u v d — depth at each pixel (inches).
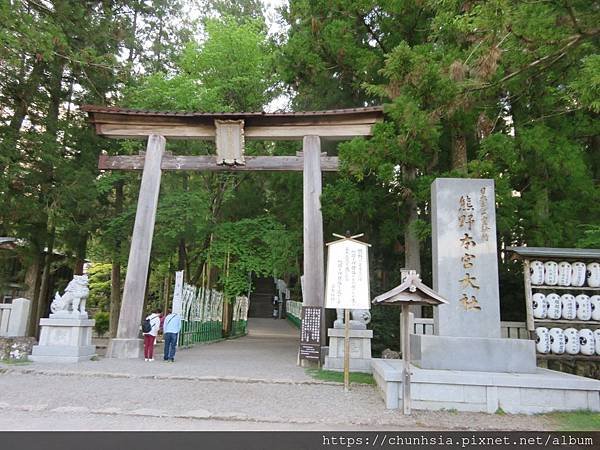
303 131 557.9
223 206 840.9
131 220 695.1
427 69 340.2
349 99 636.7
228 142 549.3
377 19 553.9
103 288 1118.4
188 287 668.7
